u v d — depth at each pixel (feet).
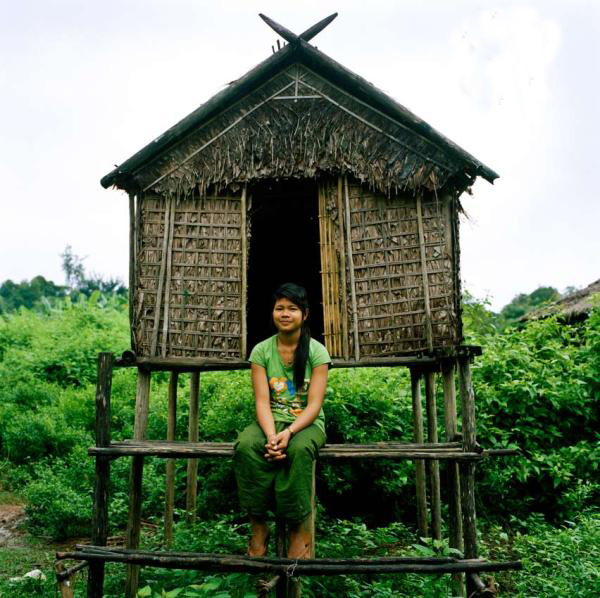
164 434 26.71
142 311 15.87
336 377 25.04
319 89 15.67
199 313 15.76
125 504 22.35
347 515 23.80
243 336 15.60
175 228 16.03
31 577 16.70
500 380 24.63
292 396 14.01
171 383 20.33
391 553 19.15
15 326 47.75
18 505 24.47
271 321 27.48
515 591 16.75
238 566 12.77
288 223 26.63
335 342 15.62
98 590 13.83
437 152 15.23
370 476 23.25
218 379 28.02
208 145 15.79
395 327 15.44
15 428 28.71
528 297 88.02
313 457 13.02
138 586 15.64
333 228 15.94
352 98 15.56
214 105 15.38
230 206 16.01
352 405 23.59
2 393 34.01
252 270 27.17
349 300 15.61
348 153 15.60
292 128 15.71
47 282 117.19
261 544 13.24
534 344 27.04
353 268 15.66
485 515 22.75
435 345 15.30
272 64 15.37
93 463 24.47
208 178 15.75
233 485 23.34
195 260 15.93
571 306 38.22
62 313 52.65
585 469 23.00
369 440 23.12
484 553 17.94
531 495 23.67
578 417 24.63
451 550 13.87
